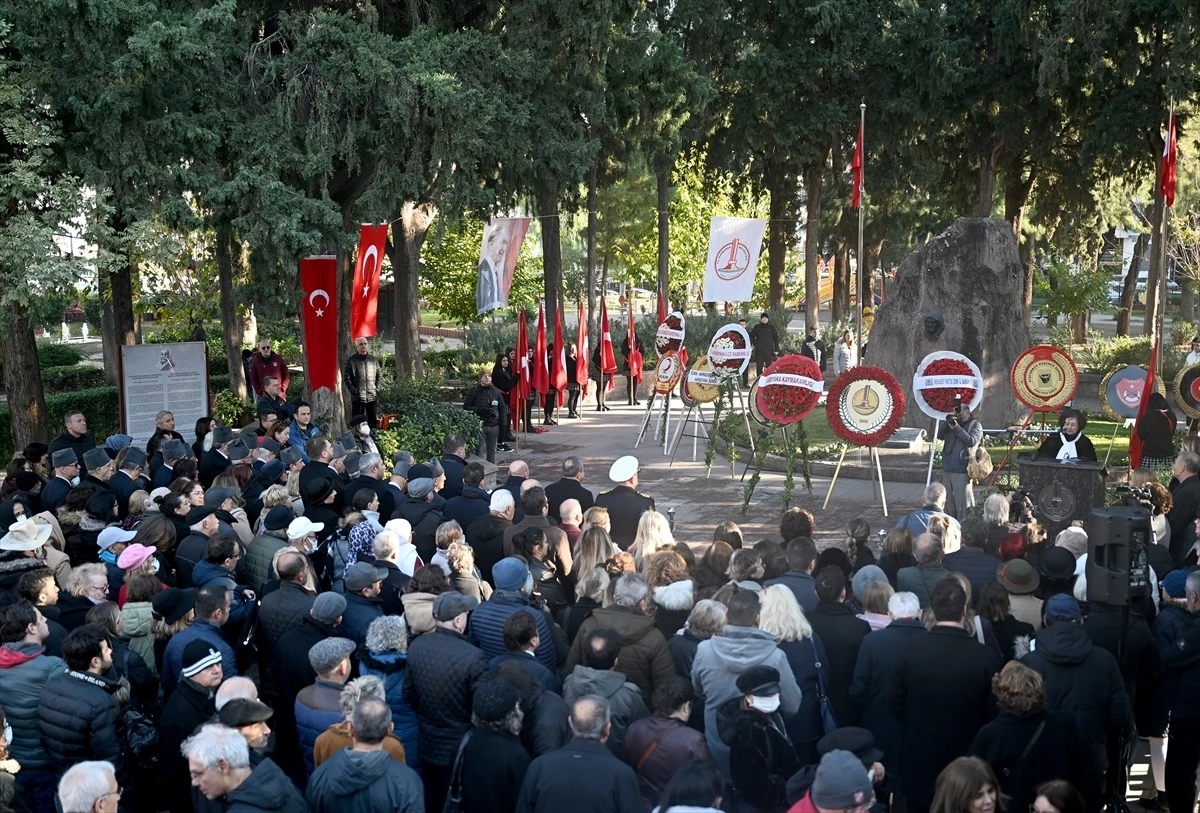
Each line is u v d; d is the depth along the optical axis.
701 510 17.58
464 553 8.23
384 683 6.78
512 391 24.14
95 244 18.06
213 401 25.05
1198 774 7.03
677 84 29.31
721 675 6.26
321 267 18.33
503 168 23.03
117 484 11.38
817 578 7.31
